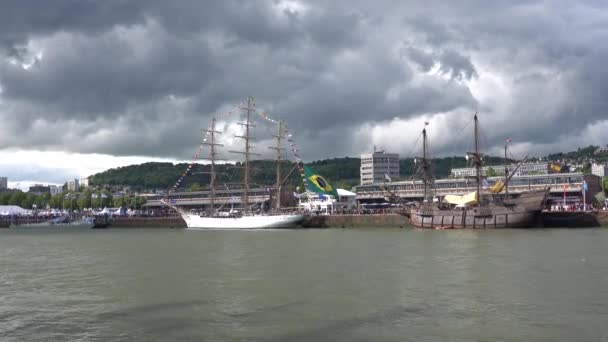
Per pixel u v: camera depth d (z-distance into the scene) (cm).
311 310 4619
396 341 3706
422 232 15838
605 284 5650
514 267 6944
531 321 4178
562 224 17375
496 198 18038
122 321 4331
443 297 5084
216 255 9244
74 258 9131
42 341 3809
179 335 3900
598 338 3728
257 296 5256
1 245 12738
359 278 6259
